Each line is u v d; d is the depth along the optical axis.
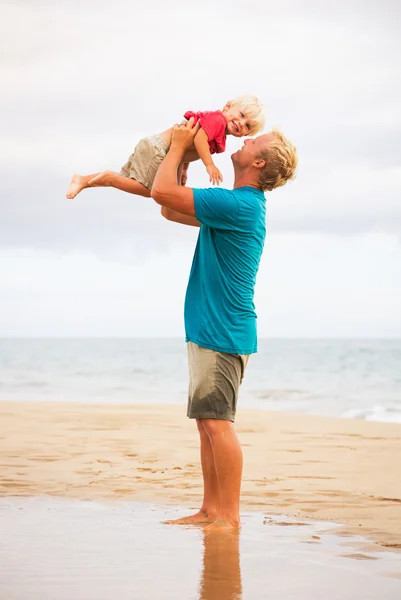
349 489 5.15
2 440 7.66
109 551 3.30
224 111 4.53
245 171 4.21
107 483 5.23
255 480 5.53
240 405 17.03
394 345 60.53
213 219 4.00
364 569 3.06
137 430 8.84
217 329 4.01
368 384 25.16
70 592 2.67
